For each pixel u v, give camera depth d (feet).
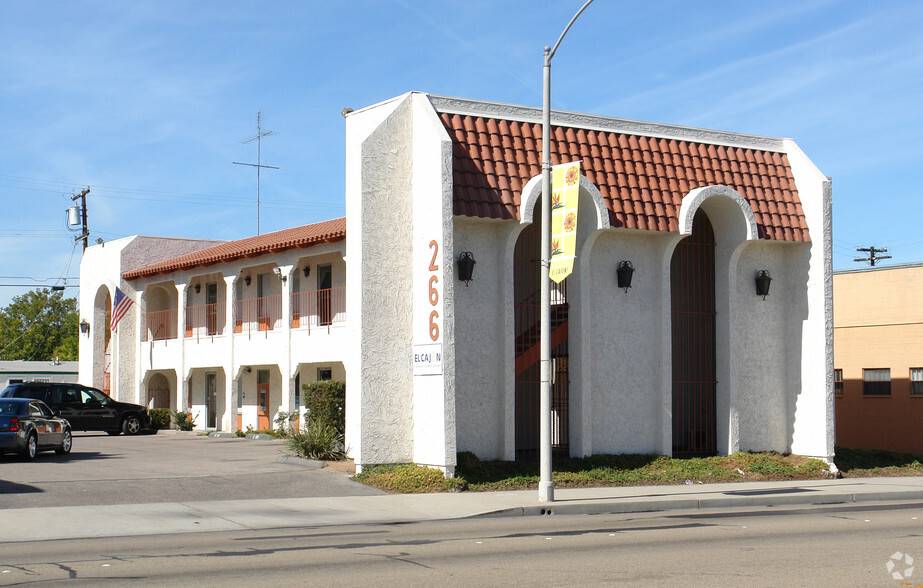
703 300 81.66
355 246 68.33
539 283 80.79
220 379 126.62
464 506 54.29
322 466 70.79
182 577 31.68
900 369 106.83
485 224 70.59
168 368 128.98
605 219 72.13
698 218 82.48
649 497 59.47
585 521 50.01
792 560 35.53
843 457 83.30
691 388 82.02
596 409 75.10
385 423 67.00
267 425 117.80
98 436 112.98
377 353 67.15
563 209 57.52
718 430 79.36
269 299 116.57
